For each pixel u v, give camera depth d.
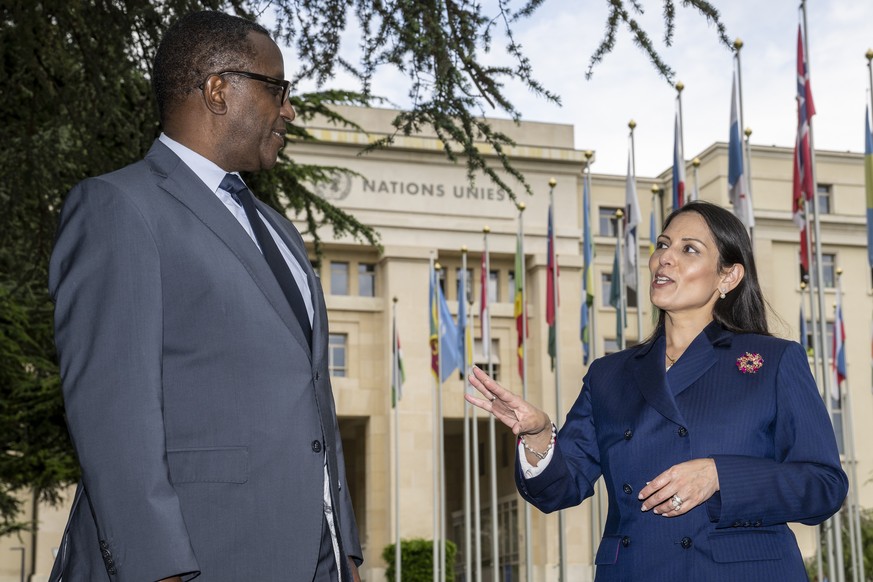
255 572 3.00
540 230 45.81
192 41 3.42
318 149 44.25
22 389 12.45
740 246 3.81
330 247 44.03
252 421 3.08
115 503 2.77
